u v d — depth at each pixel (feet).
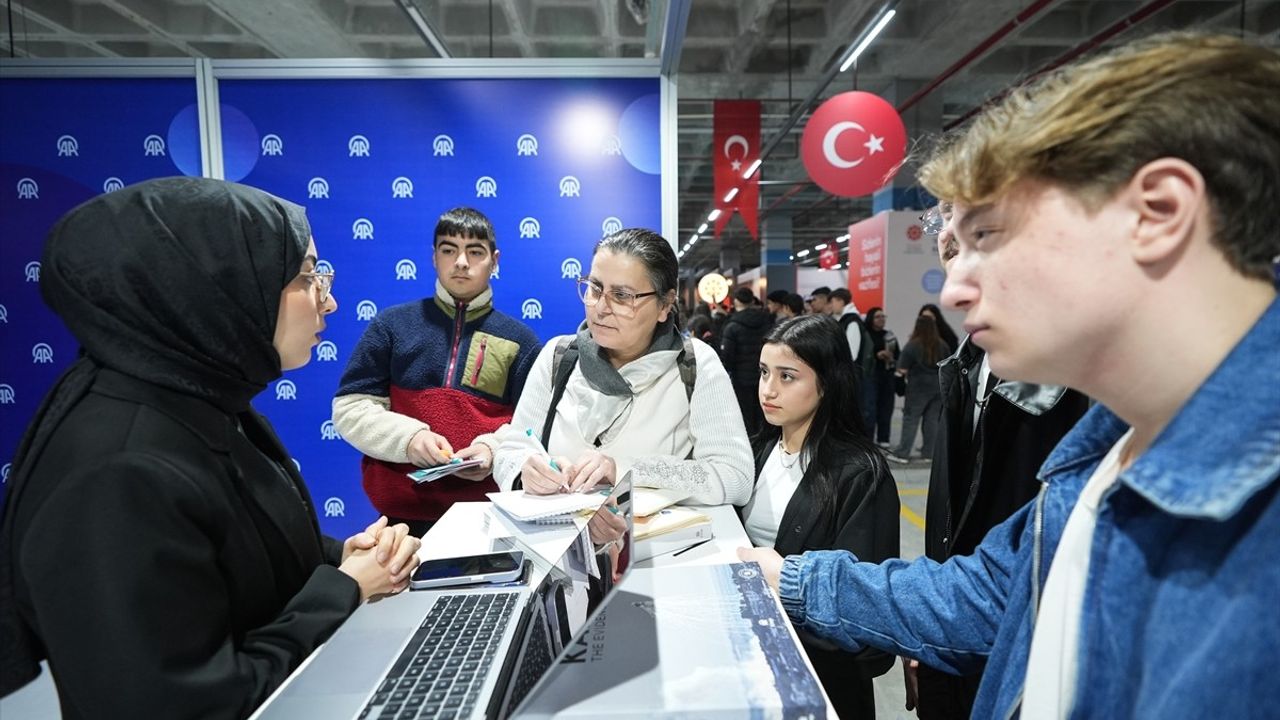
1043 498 1.92
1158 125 1.21
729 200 20.03
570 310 8.57
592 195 8.46
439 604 2.70
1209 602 1.21
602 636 2.10
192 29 17.69
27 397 8.59
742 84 23.81
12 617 2.06
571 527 3.53
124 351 2.20
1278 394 1.19
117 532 1.87
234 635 2.36
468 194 8.41
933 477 4.42
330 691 2.06
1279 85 1.22
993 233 1.42
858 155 14.87
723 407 4.37
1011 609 1.97
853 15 18.85
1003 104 1.50
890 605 2.44
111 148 8.24
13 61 8.08
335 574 2.66
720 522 3.64
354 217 8.39
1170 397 1.35
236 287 2.39
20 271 8.39
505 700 1.88
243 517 2.42
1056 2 16.53
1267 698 1.09
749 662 1.94
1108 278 1.30
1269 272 1.27
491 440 5.59
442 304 6.53
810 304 23.79
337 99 8.26
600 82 8.33
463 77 8.27
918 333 17.79
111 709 1.86
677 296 4.53
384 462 6.19
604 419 4.37
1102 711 1.39
